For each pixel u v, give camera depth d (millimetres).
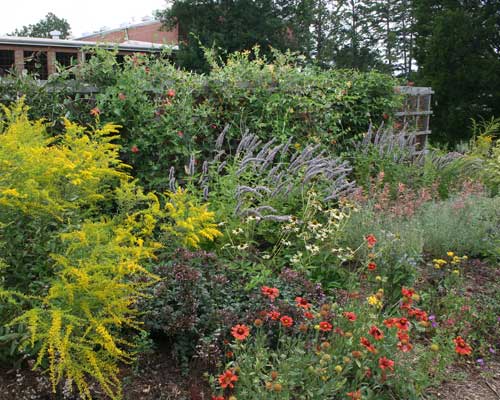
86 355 2668
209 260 3596
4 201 2902
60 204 3291
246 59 6664
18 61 12539
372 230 4664
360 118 7754
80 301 2727
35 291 2906
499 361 3645
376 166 6789
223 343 3107
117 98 5188
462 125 16797
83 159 3609
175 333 3119
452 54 17344
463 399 3168
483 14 17672
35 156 3203
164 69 5695
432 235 5090
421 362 3191
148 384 2941
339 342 3029
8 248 2953
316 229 4324
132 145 5207
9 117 4105
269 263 4172
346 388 2861
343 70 8023
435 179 6906
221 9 23000
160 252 3783
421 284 4395
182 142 5453
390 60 31938
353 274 3961
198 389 2914
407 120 9586
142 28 27766
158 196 5328
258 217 4215
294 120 6684
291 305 3320
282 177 5324
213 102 6023
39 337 2535
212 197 4703
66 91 5133
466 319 3861
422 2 19422
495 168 7641
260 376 2750
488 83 16875
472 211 5477
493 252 5137
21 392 2717
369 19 32344
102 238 3049
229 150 6195
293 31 25094
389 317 3381
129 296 2934
